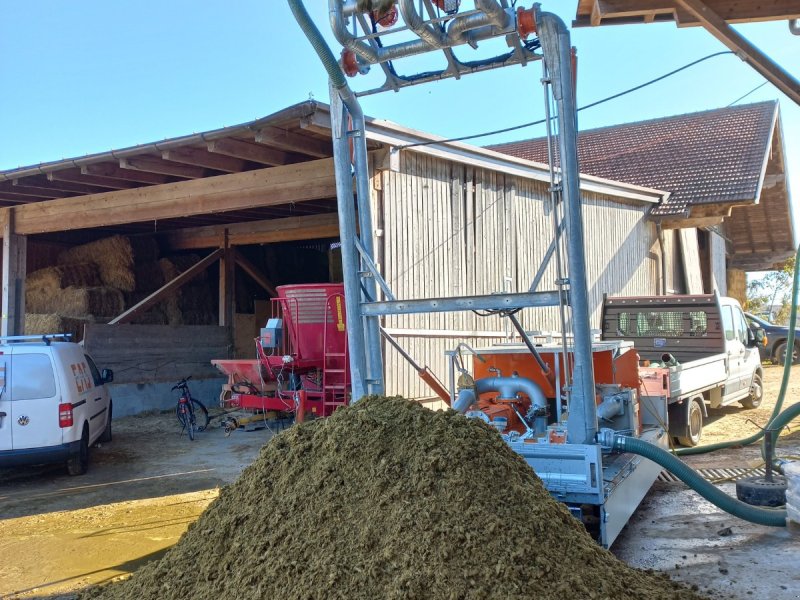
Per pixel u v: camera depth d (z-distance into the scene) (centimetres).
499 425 503
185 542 386
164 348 1372
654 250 1745
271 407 1039
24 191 1144
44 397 773
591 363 452
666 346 1070
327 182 927
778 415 625
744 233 2506
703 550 499
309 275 1888
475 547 312
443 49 484
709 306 1041
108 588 392
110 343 1278
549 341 660
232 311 1530
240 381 1088
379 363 560
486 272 1106
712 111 2409
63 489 757
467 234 1072
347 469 366
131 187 1112
